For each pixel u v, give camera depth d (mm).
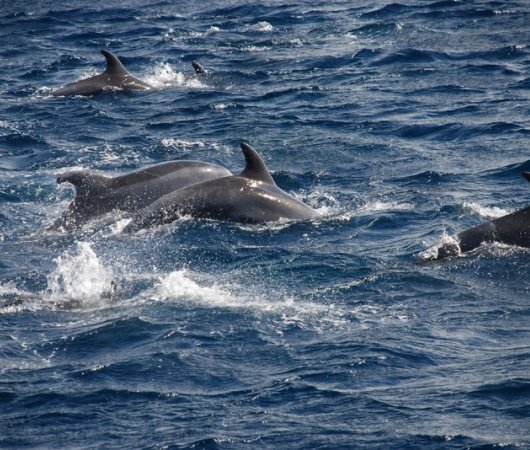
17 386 57688
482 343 61844
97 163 109125
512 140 110875
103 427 53156
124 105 137375
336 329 64000
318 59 160500
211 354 61000
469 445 50125
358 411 53844
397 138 114688
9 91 148500
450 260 75125
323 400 55156
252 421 53219
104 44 186000
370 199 92688
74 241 84125
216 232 83438
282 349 61344
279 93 139000
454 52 158250
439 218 86000
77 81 149000
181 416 54000
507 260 74375
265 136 117500
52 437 52344
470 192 93562
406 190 95062
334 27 188375
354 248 79250
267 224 85000
